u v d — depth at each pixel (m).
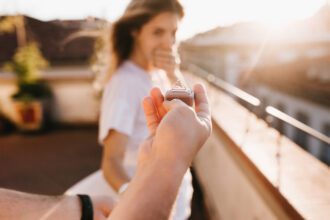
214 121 3.77
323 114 12.08
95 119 8.11
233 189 2.98
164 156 0.45
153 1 1.48
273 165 2.15
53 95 7.99
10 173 5.23
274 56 12.37
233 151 2.87
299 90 12.60
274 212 1.88
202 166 4.71
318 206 1.53
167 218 0.42
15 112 7.51
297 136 6.32
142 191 0.42
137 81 1.45
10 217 0.75
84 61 7.73
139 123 1.46
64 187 4.71
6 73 8.30
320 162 2.19
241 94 3.01
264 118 2.44
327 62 11.13
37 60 7.60
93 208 0.89
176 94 0.58
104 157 1.39
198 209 4.32
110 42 1.58
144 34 1.52
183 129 0.47
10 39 7.80
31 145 6.66
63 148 6.40
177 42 1.68
